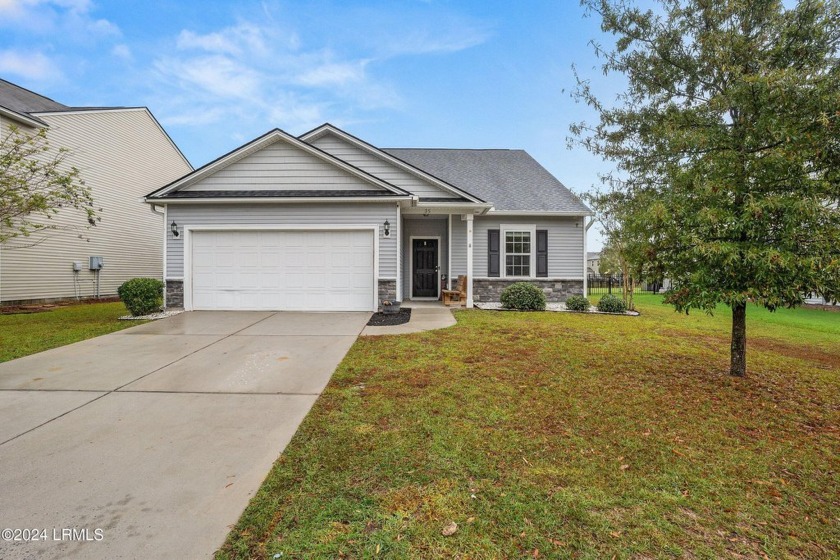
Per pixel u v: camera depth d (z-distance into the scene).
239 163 10.13
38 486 2.42
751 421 3.49
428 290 13.29
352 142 11.60
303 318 8.85
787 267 3.59
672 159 5.20
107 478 2.52
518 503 2.27
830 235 3.60
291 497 2.32
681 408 3.76
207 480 2.50
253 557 1.86
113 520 2.11
